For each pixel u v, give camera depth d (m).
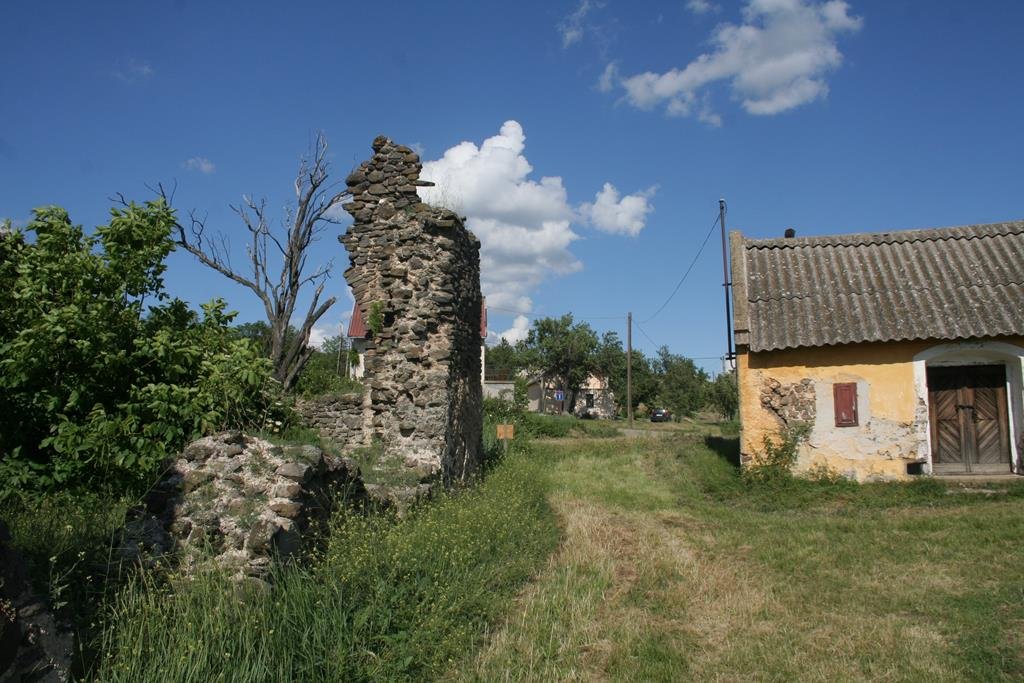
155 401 8.52
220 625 4.91
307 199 23.20
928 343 14.93
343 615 5.70
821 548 9.86
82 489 8.12
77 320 8.28
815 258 17.53
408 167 12.83
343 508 7.50
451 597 6.74
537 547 9.30
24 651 4.03
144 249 9.52
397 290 12.40
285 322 22.81
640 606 7.52
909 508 13.07
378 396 12.21
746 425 15.74
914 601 7.45
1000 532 10.09
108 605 5.07
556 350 62.94
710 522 12.23
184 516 6.29
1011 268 15.70
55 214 9.48
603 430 37.62
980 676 5.59
